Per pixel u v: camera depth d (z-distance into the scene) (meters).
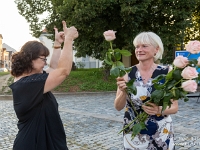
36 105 2.02
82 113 8.30
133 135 2.24
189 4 14.12
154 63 2.54
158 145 2.42
